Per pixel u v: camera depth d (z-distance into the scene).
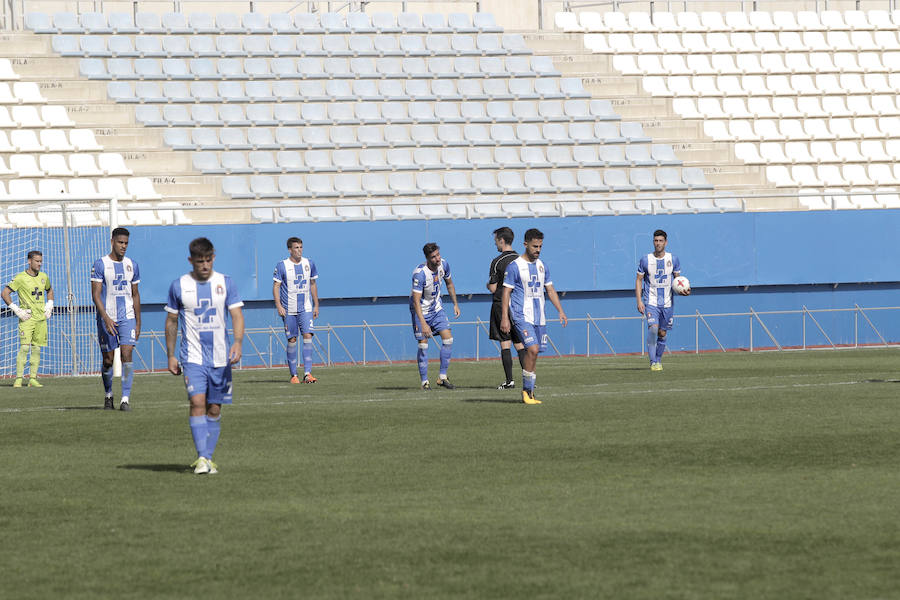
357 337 64.81
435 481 21.28
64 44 75.94
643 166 76.75
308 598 13.61
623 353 68.75
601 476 21.58
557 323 67.50
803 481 20.73
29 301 45.75
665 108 81.69
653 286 47.91
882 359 53.41
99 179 67.94
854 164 81.06
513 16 91.19
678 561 15.07
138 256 61.16
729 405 32.84
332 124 74.75
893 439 25.73
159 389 42.81
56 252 58.72
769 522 17.31
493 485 20.78
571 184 75.12
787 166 79.69
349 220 64.81
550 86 81.06
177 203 67.62
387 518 18.00
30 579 14.61
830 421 28.89
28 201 52.50
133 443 27.12
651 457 23.67
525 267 34.16
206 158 71.12
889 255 71.88
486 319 67.12
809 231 70.69
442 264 40.56
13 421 31.81
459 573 14.63
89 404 36.66
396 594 13.72
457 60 81.56
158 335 61.81
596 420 29.83
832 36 89.56
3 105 70.31
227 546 16.25
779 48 86.81
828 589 13.66
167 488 20.89
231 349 22.66
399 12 89.25
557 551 15.70
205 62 77.12
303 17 81.69
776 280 70.31
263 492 20.39
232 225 62.75
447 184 73.62
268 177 70.69
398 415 31.77
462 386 41.66
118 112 72.56
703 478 21.19
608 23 86.69
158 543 16.50
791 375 43.72
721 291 70.00
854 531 16.66
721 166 78.19
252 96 75.31
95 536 17.00
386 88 78.62
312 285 45.19
